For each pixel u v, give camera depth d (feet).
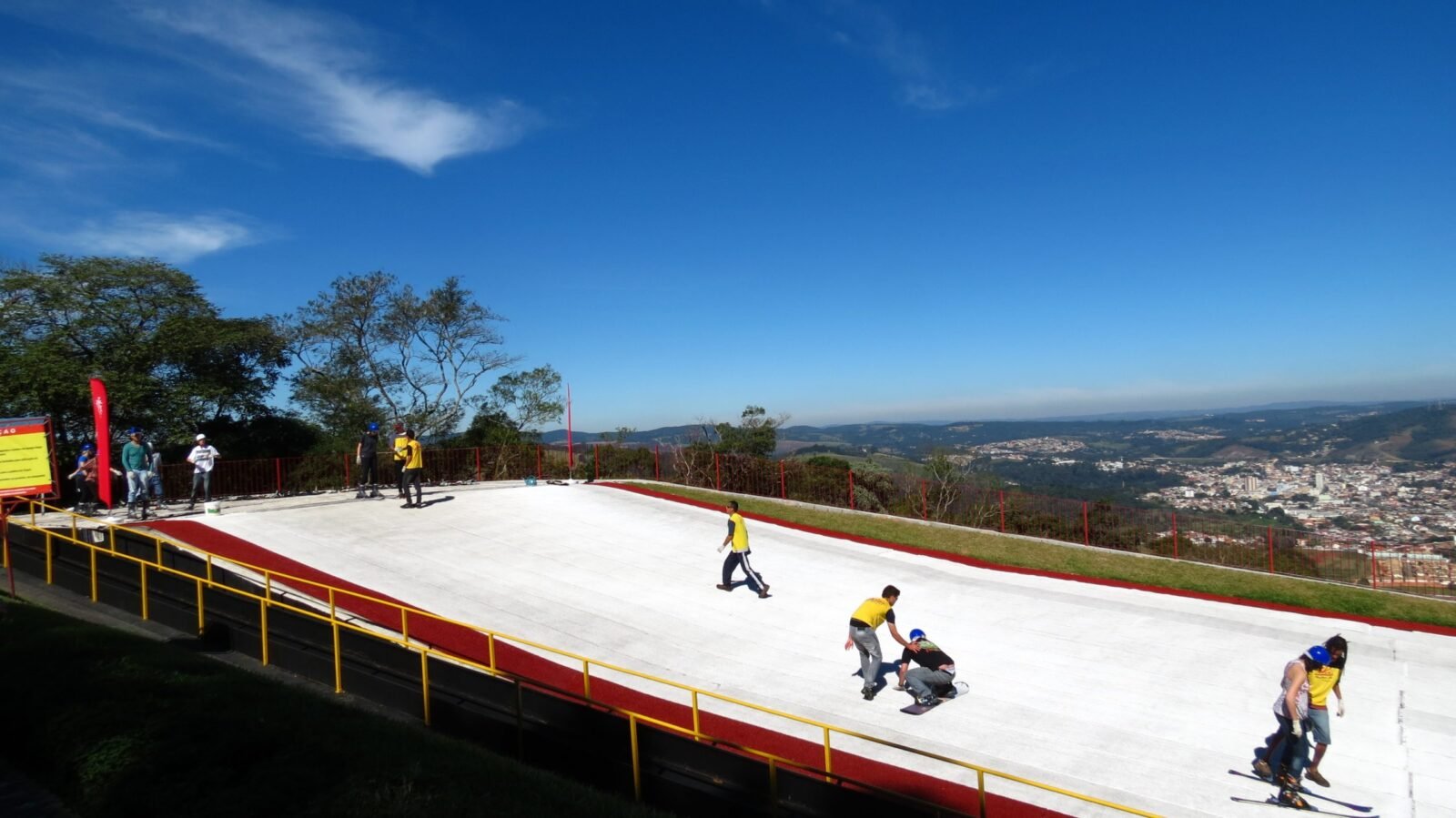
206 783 19.11
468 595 46.14
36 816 18.72
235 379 93.76
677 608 46.60
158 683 24.76
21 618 31.76
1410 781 28.96
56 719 21.61
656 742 25.86
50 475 53.67
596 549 58.90
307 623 33.60
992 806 25.88
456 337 113.50
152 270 86.74
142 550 44.37
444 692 30.19
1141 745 31.42
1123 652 42.55
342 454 82.33
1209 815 26.09
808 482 85.46
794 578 54.34
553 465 94.22
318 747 21.56
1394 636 46.78
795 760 28.89
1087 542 70.08
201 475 60.64
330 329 103.19
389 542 56.70
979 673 38.88
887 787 26.94
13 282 77.71
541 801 20.52
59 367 73.92
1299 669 27.12
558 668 36.37
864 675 35.17
